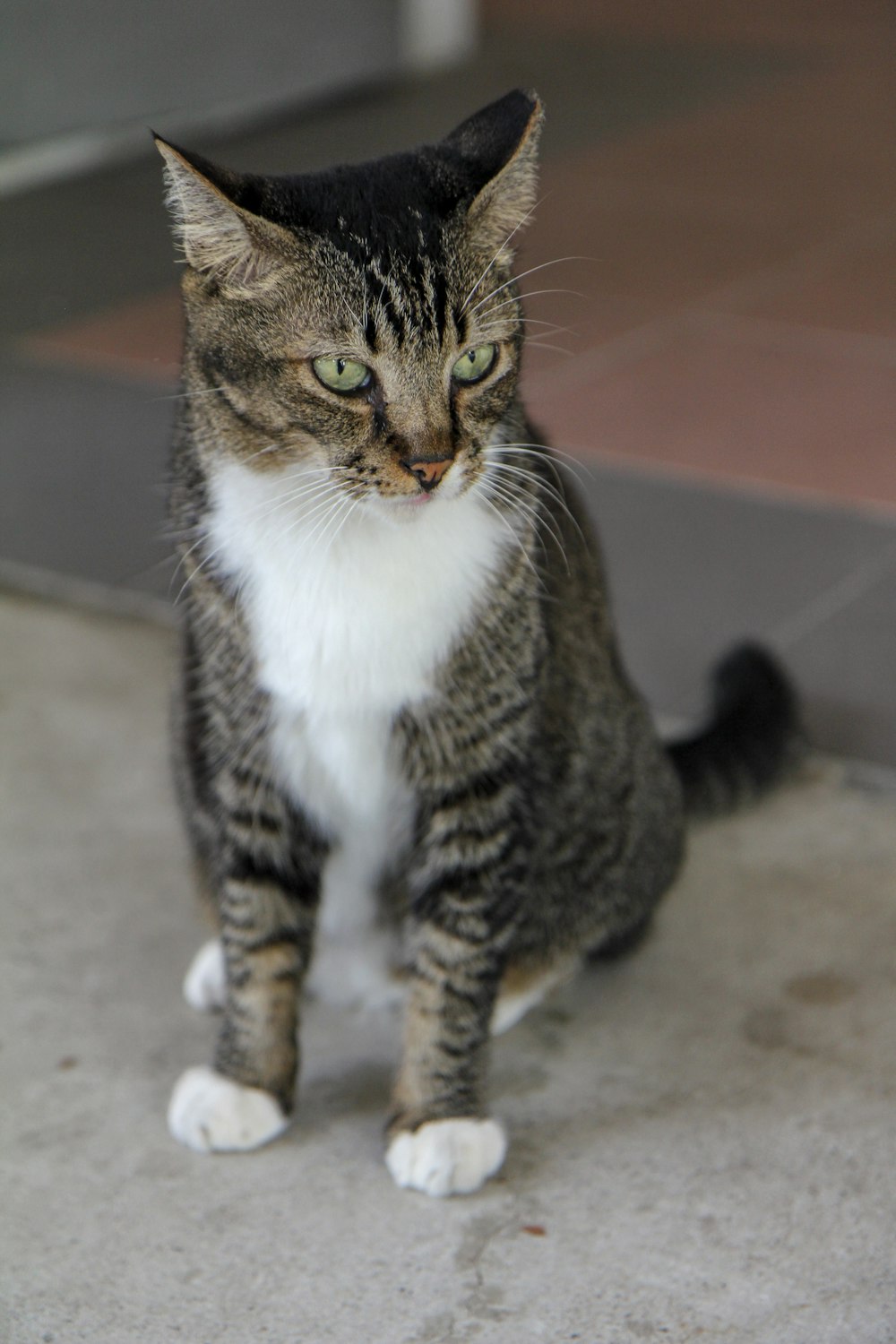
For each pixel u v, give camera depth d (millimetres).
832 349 5664
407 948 2592
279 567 2340
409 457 2242
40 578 4465
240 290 2238
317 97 8992
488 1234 2334
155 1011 2857
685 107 8938
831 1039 2730
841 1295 2191
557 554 2648
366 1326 2172
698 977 2916
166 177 2264
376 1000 2877
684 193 7465
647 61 9953
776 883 3174
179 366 2523
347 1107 2637
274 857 2570
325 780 2529
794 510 4547
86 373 5688
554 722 2633
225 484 2350
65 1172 2469
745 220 7082
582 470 4777
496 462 2395
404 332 2209
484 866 2492
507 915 2520
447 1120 2475
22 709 3861
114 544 4609
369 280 2201
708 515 4539
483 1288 2232
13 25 7637
